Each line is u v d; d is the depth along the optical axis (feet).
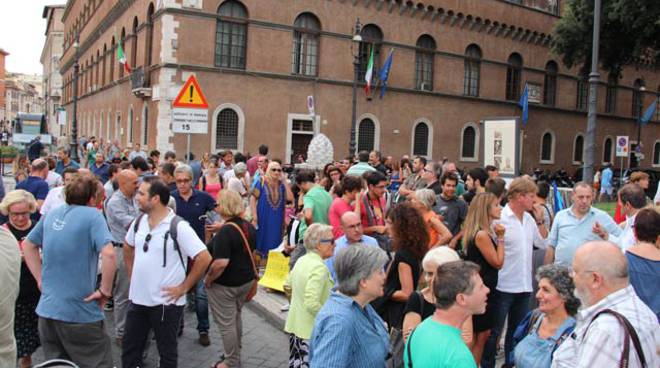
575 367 11.76
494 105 120.26
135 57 108.37
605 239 21.98
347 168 49.01
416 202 24.16
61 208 19.04
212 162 41.60
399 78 105.09
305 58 95.09
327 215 29.99
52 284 18.56
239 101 88.84
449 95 111.96
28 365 21.80
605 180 97.30
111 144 111.55
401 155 106.22
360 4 99.04
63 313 18.35
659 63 109.50
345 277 12.82
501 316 21.48
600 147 147.95
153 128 88.58
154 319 19.79
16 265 13.32
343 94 98.17
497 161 51.21
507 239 21.72
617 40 97.35
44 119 181.27
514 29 121.70
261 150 53.67
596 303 11.58
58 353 19.01
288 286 22.39
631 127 156.35
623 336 10.77
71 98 212.84
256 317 30.04
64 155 54.24
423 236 18.24
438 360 11.32
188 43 84.74
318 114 95.86
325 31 95.50
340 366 12.17
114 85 124.98
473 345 20.53
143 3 98.84
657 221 16.49
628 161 150.51
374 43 102.17
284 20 91.66
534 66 127.65
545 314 14.74
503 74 121.60
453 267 11.94
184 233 19.86
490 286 20.38
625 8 83.71
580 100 140.56
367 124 102.27
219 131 88.02
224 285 21.63
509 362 21.21
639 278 16.34
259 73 89.86
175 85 84.38
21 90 500.33
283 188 35.76
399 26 104.22
